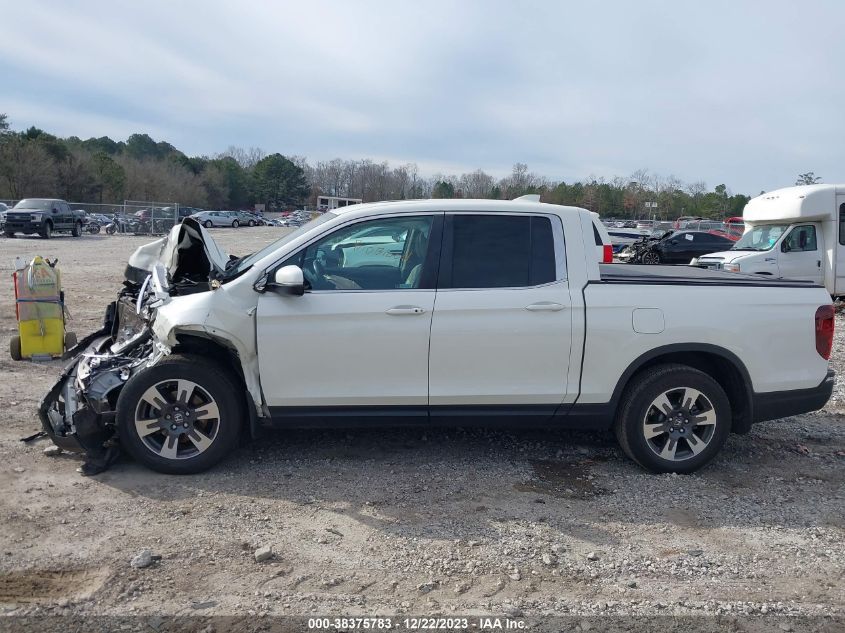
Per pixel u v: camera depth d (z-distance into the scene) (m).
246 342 4.57
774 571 3.71
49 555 3.63
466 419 4.76
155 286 5.00
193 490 4.45
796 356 4.97
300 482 4.62
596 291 4.71
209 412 4.63
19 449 5.00
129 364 4.88
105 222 42.16
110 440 4.75
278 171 109.00
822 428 6.14
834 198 14.92
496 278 4.70
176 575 3.48
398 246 4.75
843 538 4.10
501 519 4.20
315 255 4.69
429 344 4.60
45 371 7.20
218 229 54.91
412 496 4.46
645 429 4.84
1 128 64.00
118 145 119.56
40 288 7.57
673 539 4.03
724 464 5.21
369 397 4.63
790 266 15.30
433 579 3.53
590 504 4.44
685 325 4.75
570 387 4.72
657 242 24.73
